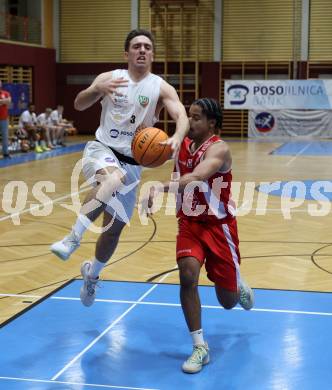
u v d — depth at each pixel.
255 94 21.48
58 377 3.59
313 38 21.98
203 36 22.64
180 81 22.86
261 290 5.24
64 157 15.95
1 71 20.19
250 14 22.23
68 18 23.53
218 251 3.80
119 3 23.09
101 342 4.14
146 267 5.98
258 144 19.86
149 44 4.02
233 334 4.26
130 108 4.06
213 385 3.47
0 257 6.37
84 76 23.61
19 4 22.86
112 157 4.06
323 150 17.75
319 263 6.10
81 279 5.60
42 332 4.30
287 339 4.16
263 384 3.47
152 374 3.64
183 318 4.59
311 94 21.03
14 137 17.45
